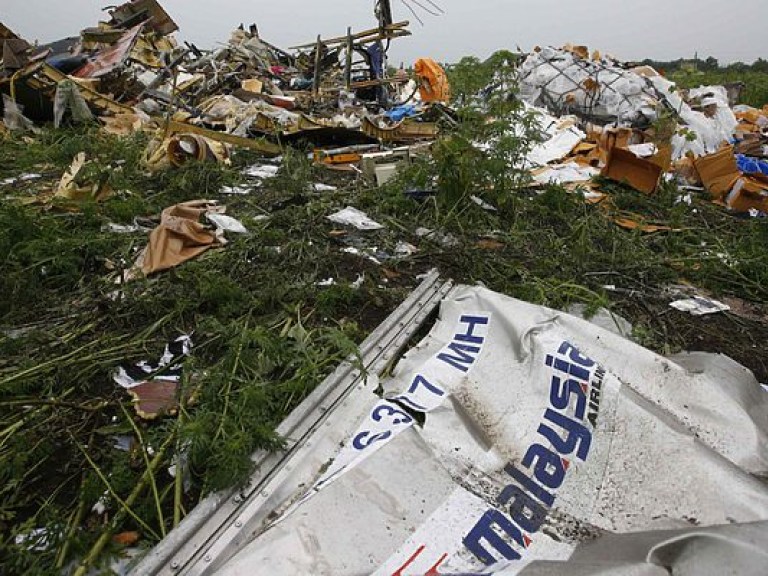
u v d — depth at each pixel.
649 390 2.67
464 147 5.55
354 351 2.82
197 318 3.50
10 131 9.08
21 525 2.01
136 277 3.95
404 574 1.79
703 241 5.68
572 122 10.32
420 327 3.54
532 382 2.70
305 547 1.84
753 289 4.65
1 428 2.55
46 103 9.95
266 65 18.52
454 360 2.99
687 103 11.72
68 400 2.77
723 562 1.67
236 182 6.74
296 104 13.23
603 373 2.60
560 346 2.79
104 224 4.96
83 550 1.98
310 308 3.74
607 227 5.73
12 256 3.95
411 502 2.05
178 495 2.18
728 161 7.43
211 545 1.97
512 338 3.02
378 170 6.59
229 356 2.91
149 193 6.22
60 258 3.99
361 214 5.58
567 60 12.26
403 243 4.95
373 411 2.59
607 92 11.50
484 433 2.49
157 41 16.70
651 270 4.73
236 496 2.14
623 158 7.26
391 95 18.12
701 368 2.87
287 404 2.71
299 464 2.31
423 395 2.74
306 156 8.02
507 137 5.50
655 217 6.50
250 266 4.23
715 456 2.19
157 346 3.26
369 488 2.07
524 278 4.28
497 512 2.05
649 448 2.27
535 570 1.71
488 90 5.78
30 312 3.57
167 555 1.89
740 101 17.34
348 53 15.12
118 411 2.71
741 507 2.00
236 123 10.17
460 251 4.71
